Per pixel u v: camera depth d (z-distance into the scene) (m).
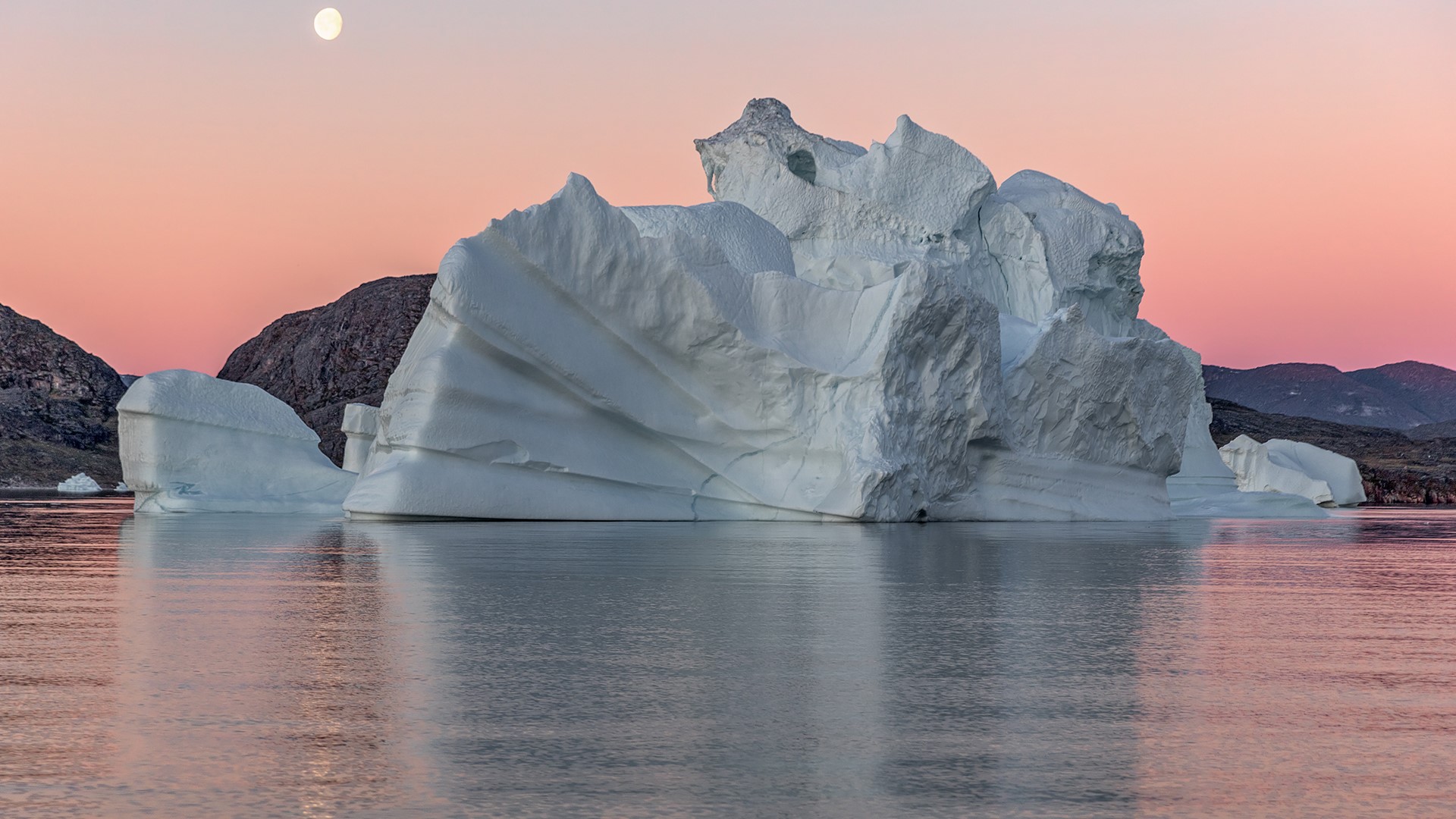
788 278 40.12
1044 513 43.47
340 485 45.69
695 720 7.71
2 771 6.45
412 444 34.25
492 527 31.98
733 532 30.83
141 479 44.19
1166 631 11.88
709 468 38.72
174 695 8.38
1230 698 8.51
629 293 37.12
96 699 8.23
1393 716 7.98
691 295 37.47
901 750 7.01
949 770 6.58
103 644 10.59
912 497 39.28
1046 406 44.06
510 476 35.50
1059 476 44.56
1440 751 7.07
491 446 35.06
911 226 50.06
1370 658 10.27
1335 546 28.17
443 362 34.38
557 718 7.75
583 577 17.03
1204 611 13.65
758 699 8.38
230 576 17.03
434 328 35.75
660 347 37.97
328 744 7.04
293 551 22.44
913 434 39.44
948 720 7.78
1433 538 32.56
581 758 6.77
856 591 15.41
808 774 6.47
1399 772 6.60
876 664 9.76
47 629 11.47
